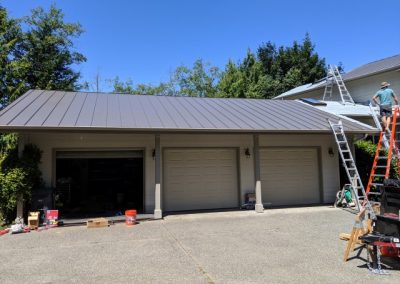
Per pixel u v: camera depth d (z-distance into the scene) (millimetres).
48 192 10766
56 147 11844
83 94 14969
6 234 9312
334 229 9312
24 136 10914
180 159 13211
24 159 10625
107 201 14195
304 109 15648
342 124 13305
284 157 14328
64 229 9930
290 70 36656
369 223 6809
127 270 6160
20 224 9680
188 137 13219
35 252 7465
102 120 11023
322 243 7840
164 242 8180
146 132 10883
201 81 44344
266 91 35219
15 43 24938
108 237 8805
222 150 13680
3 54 22578
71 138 12000
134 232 9367
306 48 38469
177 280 5613
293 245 7715
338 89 21250
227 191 13609
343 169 14961
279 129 12078
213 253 7168
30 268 6371
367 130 12945
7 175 10109
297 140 14406
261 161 14062
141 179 13688
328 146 14758
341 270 5988
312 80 36938
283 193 14180
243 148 13797
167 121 11695
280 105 16250
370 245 6168
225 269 6133
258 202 12383
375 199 14008
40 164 11648
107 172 14445
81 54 28844
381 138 11055
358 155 15297
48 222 10312
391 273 5801
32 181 10695
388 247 6152
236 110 14414
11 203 10211
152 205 12570
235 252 7227
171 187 13039
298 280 5551
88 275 5934
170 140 13023
